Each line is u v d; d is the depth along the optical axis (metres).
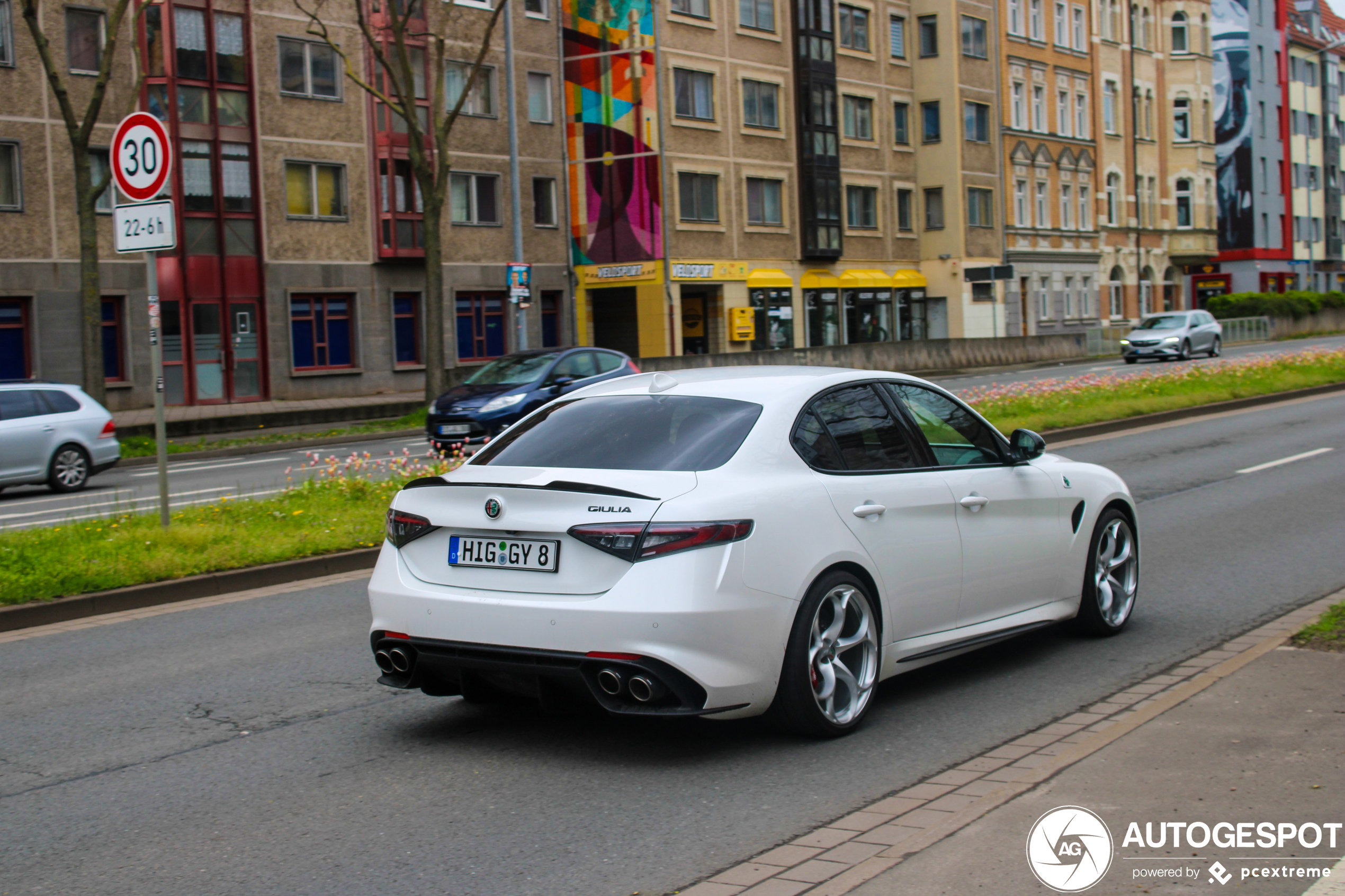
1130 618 8.28
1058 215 67.00
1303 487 14.02
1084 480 7.52
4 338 33.12
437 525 5.64
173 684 7.22
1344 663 6.22
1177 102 77.81
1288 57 91.00
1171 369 30.67
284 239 38.00
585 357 22.97
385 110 40.03
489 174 43.41
